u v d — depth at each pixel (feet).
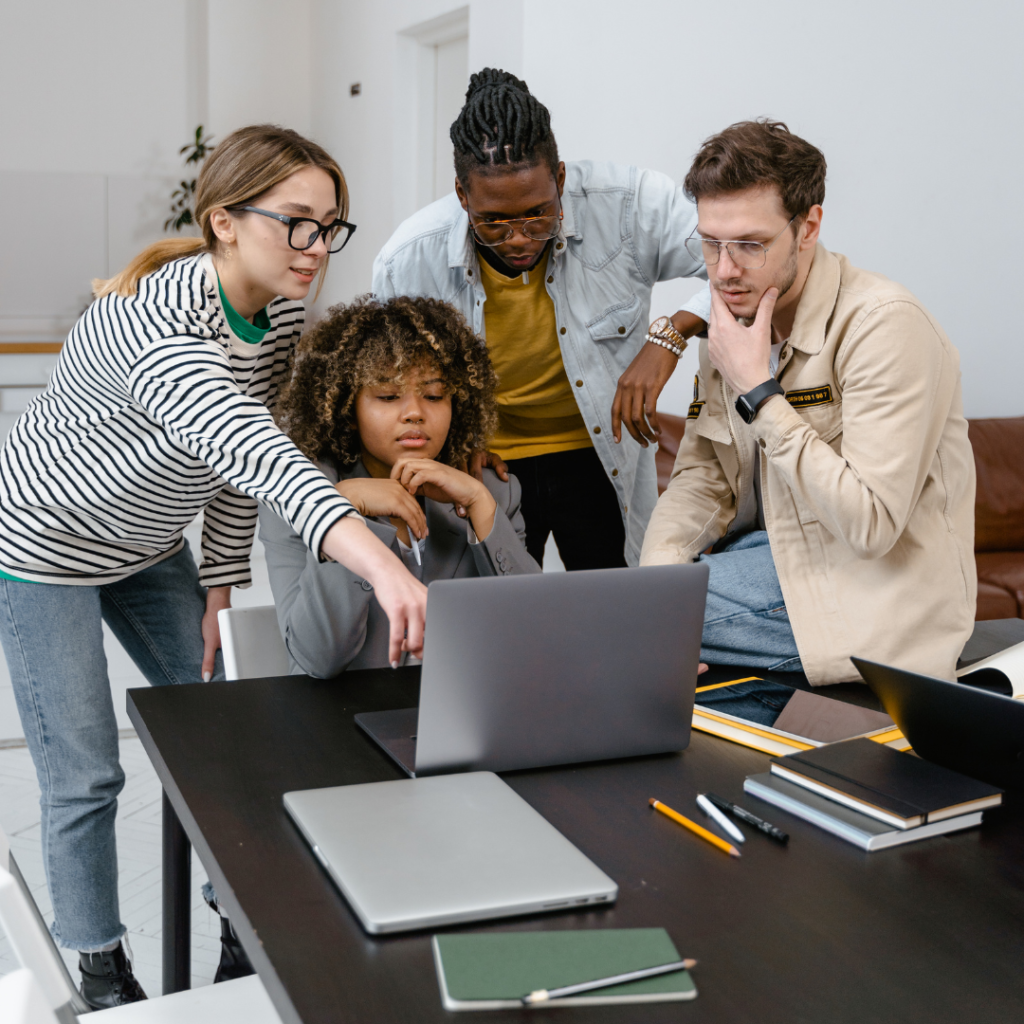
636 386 5.91
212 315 4.66
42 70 19.34
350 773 3.46
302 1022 2.13
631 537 7.53
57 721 5.35
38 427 5.13
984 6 10.21
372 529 4.68
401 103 16.79
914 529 4.64
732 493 5.42
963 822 3.18
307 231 4.59
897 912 2.68
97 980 5.48
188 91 20.39
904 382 4.25
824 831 3.15
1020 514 10.89
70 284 19.95
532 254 5.92
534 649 3.38
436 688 3.29
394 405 5.01
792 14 11.12
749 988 2.31
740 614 4.86
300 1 20.22
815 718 4.09
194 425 4.09
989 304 11.00
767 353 4.44
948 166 10.64
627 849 2.99
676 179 12.00
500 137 5.46
